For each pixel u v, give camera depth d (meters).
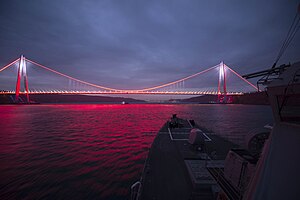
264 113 112.50
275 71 5.73
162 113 122.25
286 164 3.76
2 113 119.69
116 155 25.45
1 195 14.05
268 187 3.62
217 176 8.59
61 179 16.94
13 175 18.05
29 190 14.82
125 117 93.62
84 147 30.58
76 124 64.62
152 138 39.06
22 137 40.16
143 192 8.69
